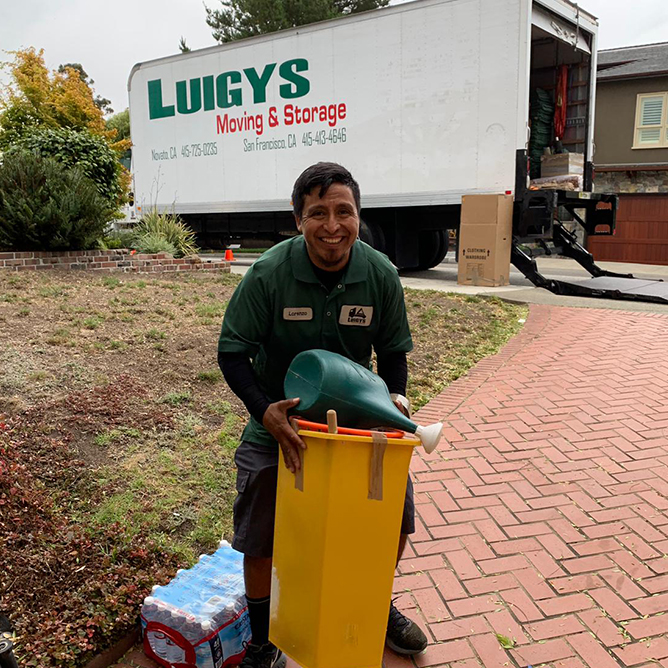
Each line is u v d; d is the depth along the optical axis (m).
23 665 2.12
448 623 2.57
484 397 5.24
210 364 5.00
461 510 3.45
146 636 2.29
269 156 12.48
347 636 1.85
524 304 8.98
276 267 1.89
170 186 14.19
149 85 14.07
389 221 12.00
